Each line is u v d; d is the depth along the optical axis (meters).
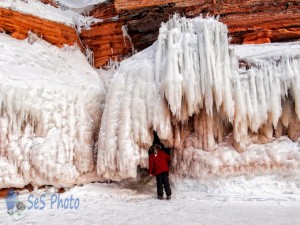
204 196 6.68
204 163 7.06
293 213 4.76
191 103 6.77
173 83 6.81
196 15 10.15
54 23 10.63
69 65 9.85
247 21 9.67
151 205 5.92
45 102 7.29
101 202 6.35
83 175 7.55
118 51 11.07
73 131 7.62
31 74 7.73
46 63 9.03
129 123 7.26
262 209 5.20
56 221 4.64
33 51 9.23
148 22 10.50
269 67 6.95
